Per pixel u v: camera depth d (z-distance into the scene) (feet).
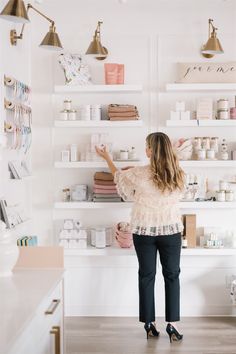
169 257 12.46
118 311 14.56
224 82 14.06
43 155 14.49
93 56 14.03
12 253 7.89
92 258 14.55
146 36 14.32
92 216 14.60
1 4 10.69
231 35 14.28
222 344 12.05
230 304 14.51
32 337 5.97
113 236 14.61
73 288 14.60
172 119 13.92
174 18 14.28
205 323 13.79
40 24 14.32
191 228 14.07
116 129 14.46
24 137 12.70
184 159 13.99
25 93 12.80
